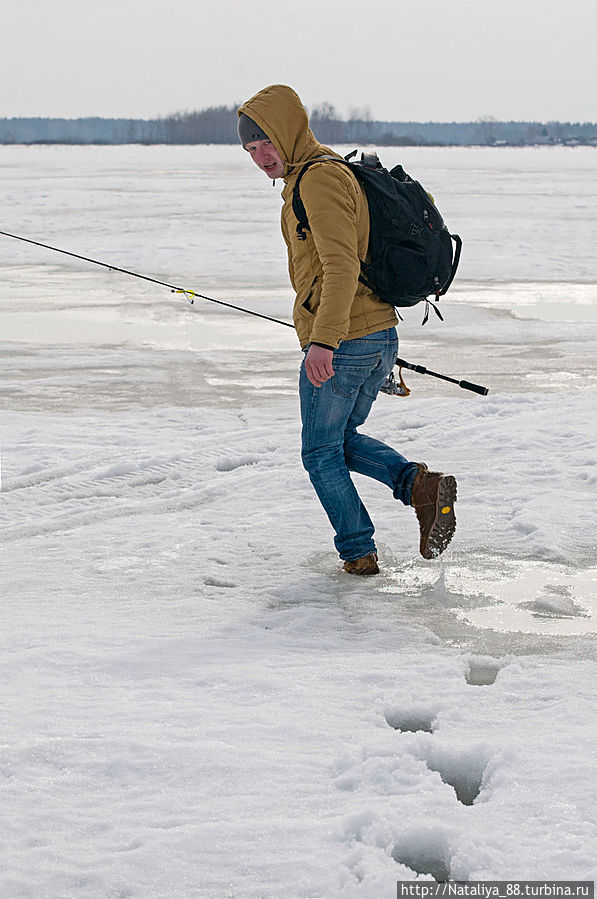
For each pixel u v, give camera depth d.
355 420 10.36
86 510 12.89
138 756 6.57
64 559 10.93
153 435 16.91
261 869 5.41
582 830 5.73
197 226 62.81
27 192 96.44
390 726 7.24
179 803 6.04
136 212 74.06
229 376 22.69
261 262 45.12
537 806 5.96
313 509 12.76
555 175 157.25
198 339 27.59
